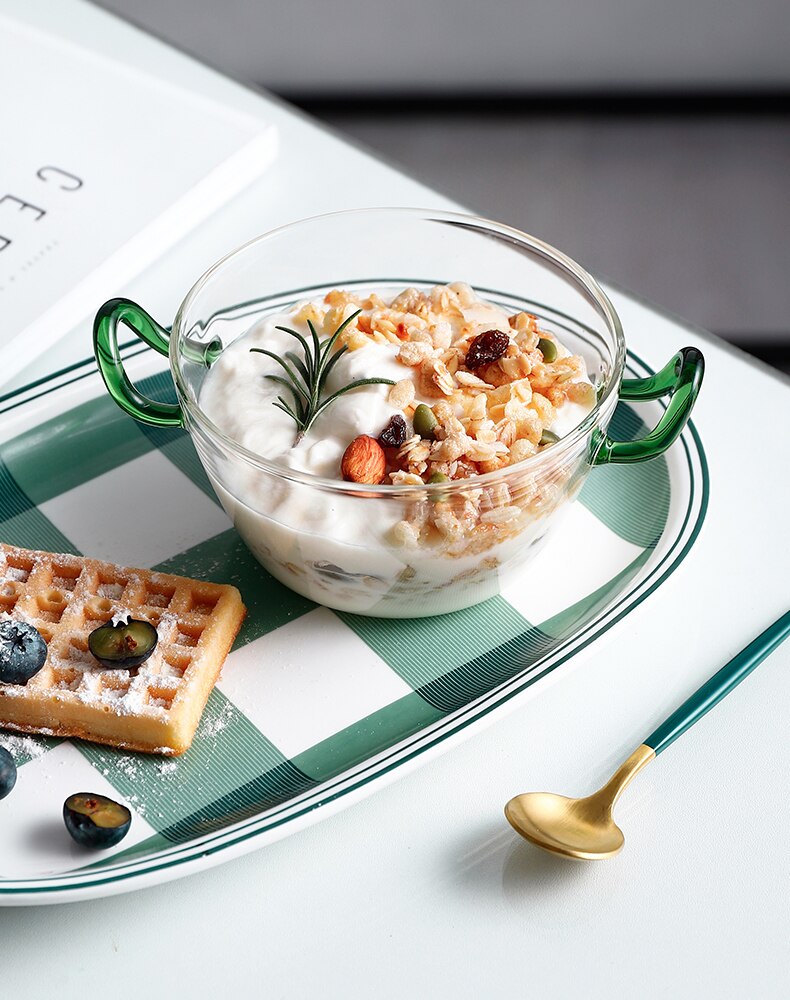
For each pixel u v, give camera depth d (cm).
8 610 66
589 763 64
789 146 133
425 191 85
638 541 70
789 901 61
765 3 125
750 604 68
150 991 59
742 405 76
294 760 64
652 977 60
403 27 129
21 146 83
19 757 63
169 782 63
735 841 62
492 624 68
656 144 133
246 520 65
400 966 60
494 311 70
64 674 64
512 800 62
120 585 67
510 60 131
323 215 72
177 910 61
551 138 134
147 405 68
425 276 74
